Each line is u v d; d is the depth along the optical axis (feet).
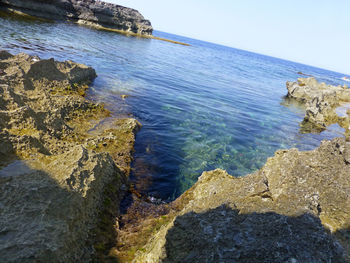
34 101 26.45
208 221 10.68
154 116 40.04
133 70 72.84
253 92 88.69
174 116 42.83
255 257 8.57
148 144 30.01
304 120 62.69
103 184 17.26
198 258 9.20
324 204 13.98
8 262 9.23
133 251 13.30
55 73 37.50
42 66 35.27
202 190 18.38
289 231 9.35
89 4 179.63
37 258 9.74
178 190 23.27
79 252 11.69
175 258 9.91
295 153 16.35
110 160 20.08
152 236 14.07
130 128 30.94
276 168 15.98
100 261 12.28
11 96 22.13
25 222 11.02
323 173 14.83
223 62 189.47
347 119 64.03
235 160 32.35
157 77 72.90
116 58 84.17
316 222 9.95
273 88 110.83
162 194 21.84
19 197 12.14
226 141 37.76
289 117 63.00
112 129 29.55
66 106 29.45
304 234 9.28
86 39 108.37
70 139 23.66
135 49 124.57
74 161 16.19
